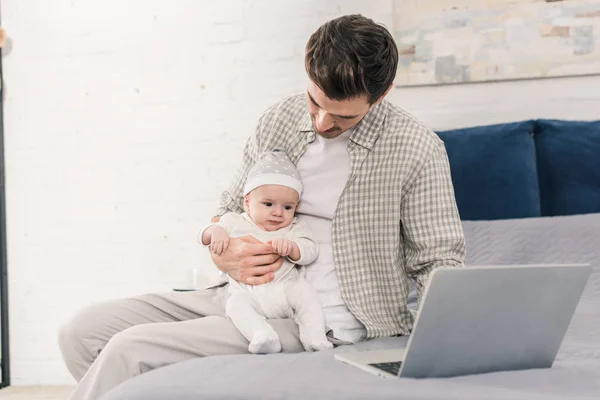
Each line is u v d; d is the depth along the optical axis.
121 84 3.05
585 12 2.59
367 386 1.00
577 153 2.48
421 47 2.73
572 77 2.63
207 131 2.97
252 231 1.65
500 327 1.11
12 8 3.12
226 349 1.42
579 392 0.98
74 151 3.08
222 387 1.02
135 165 3.03
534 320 1.14
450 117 2.72
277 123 1.76
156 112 3.02
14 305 3.12
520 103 2.67
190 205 2.98
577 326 1.71
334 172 1.66
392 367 1.12
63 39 3.10
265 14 2.93
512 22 2.64
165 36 3.01
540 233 2.21
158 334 1.35
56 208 3.09
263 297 1.55
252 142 1.82
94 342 1.57
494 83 2.69
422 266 1.60
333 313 1.60
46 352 3.09
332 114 1.47
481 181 2.52
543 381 1.06
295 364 1.18
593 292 1.96
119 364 1.29
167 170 3.00
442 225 1.59
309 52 1.43
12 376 3.11
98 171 3.06
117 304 1.63
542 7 2.62
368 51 1.38
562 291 1.13
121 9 3.05
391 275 1.62
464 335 1.08
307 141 1.69
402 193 1.62
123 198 3.04
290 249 1.55
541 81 2.65
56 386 3.05
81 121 3.08
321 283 1.62
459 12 2.69
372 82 1.40
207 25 2.97
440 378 1.09
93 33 3.07
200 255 2.96
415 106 2.76
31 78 3.12
